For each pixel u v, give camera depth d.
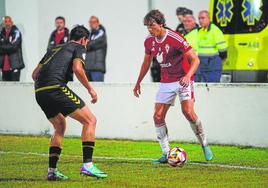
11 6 50.84
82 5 52.53
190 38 32.97
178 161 21.09
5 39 39.94
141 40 50.34
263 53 35.72
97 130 30.17
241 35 36.44
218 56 32.75
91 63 37.81
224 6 37.19
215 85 27.14
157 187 18.39
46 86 18.95
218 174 20.50
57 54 19.20
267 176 20.12
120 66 51.62
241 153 24.89
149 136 28.86
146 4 49.66
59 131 19.45
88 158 19.09
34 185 18.80
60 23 37.81
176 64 22.08
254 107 26.31
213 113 27.27
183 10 35.00
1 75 43.28
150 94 28.64
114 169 21.58
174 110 28.12
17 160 23.88
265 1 35.88
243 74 36.34
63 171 21.28
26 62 51.97
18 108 32.19
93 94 19.08
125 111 29.39
